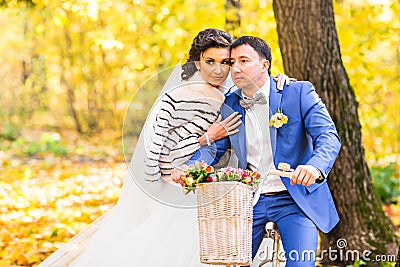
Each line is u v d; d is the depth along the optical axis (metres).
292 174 5.26
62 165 22.50
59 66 35.41
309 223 5.57
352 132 9.12
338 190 9.14
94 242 6.45
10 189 16.33
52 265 6.77
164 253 6.17
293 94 5.77
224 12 13.63
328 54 9.02
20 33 36.03
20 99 39.88
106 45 16.38
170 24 16.42
